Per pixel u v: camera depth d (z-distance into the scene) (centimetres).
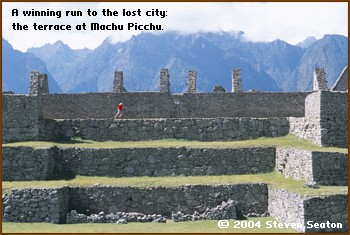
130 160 5909
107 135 6475
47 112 7250
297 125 6353
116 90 7512
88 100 7269
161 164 5903
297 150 5478
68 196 5309
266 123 6512
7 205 5038
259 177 5669
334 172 5159
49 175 5794
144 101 7281
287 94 7306
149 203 5356
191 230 4569
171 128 6462
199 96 7288
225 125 6462
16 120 6278
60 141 6406
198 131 6450
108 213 5338
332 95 5891
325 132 5847
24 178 5731
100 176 5881
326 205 4456
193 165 5894
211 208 5266
